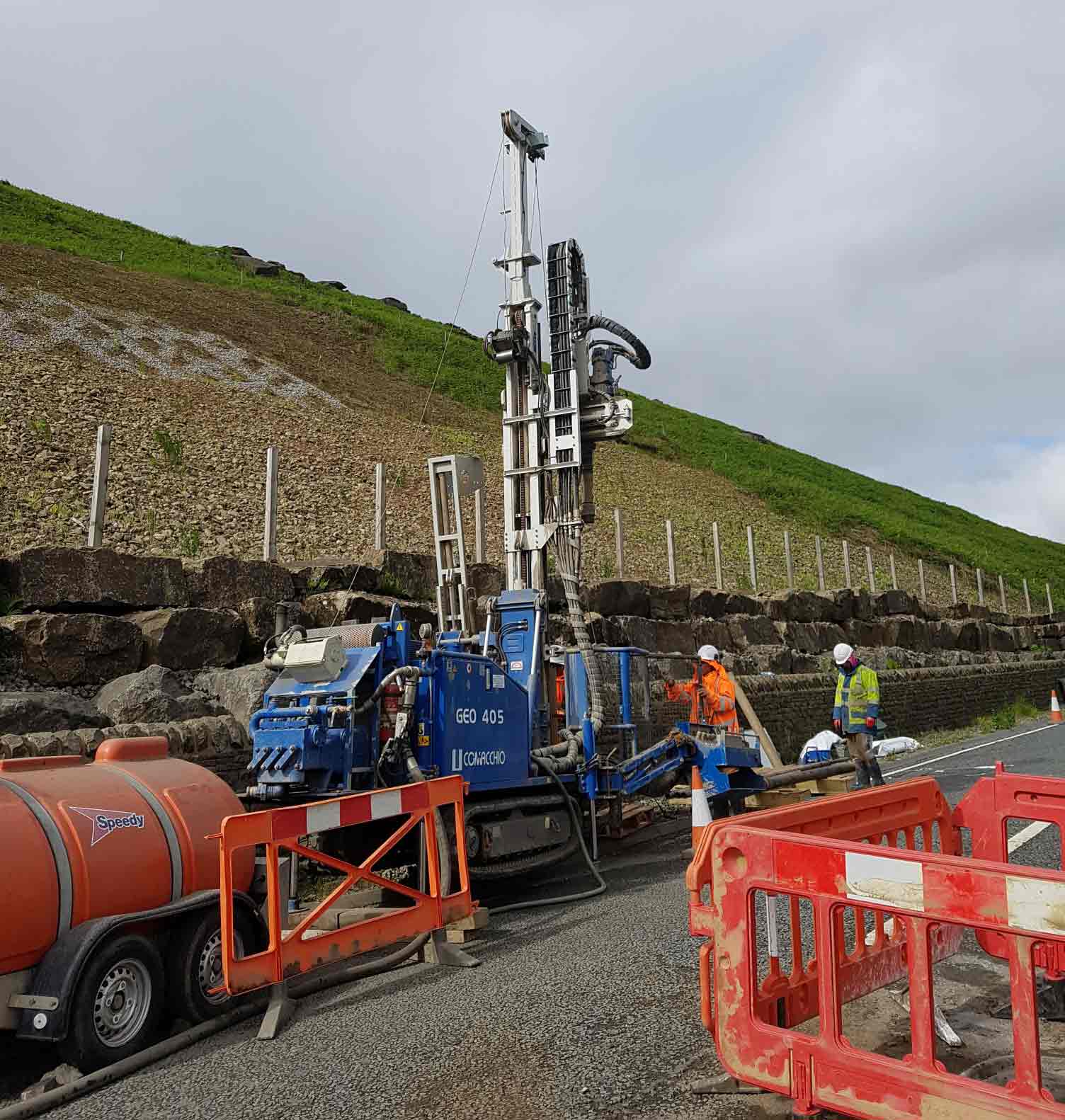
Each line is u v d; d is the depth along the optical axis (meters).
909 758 17.53
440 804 6.68
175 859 5.53
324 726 7.25
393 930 6.11
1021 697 30.09
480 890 8.65
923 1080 3.20
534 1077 4.20
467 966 6.09
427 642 7.86
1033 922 2.98
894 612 28.03
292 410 30.78
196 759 9.48
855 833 4.67
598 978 5.57
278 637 7.85
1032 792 5.16
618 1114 3.79
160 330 37.19
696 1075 4.11
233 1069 4.63
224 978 5.12
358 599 12.73
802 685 19.95
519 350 11.64
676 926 6.73
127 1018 4.93
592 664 9.86
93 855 5.09
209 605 11.88
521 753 8.73
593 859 9.36
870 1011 4.71
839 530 46.41
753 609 22.25
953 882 3.17
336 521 18.52
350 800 5.96
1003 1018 4.61
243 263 67.81
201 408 25.52
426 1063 4.45
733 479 49.94
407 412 40.88
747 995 3.71
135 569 11.26
